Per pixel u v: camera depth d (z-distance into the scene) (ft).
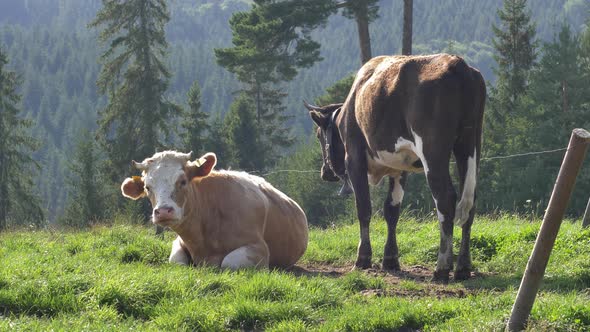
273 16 107.55
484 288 30.40
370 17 102.68
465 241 33.37
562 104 157.38
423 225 49.39
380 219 53.16
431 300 26.14
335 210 188.96
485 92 32.76
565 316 22.88
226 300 26.05
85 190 164.25
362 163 37.47
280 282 27.45
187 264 35.06
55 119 605.73
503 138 163.63
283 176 232.53
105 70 140.36
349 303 26.68
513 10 178.40
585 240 35.81
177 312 24.62
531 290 22.13
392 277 34.47
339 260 40.91
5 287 26.35
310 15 103.91
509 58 178.40
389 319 24.21
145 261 35.91
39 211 156.56
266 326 24.25
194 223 33.14
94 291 25.94
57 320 23.53
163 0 139.33
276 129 221.05
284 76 116.47
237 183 35.04
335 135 41.39
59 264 29.89
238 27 108.88
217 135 196.24
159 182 31.65
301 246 38.52
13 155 156.15
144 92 137.59
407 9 98.73
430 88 31.65
